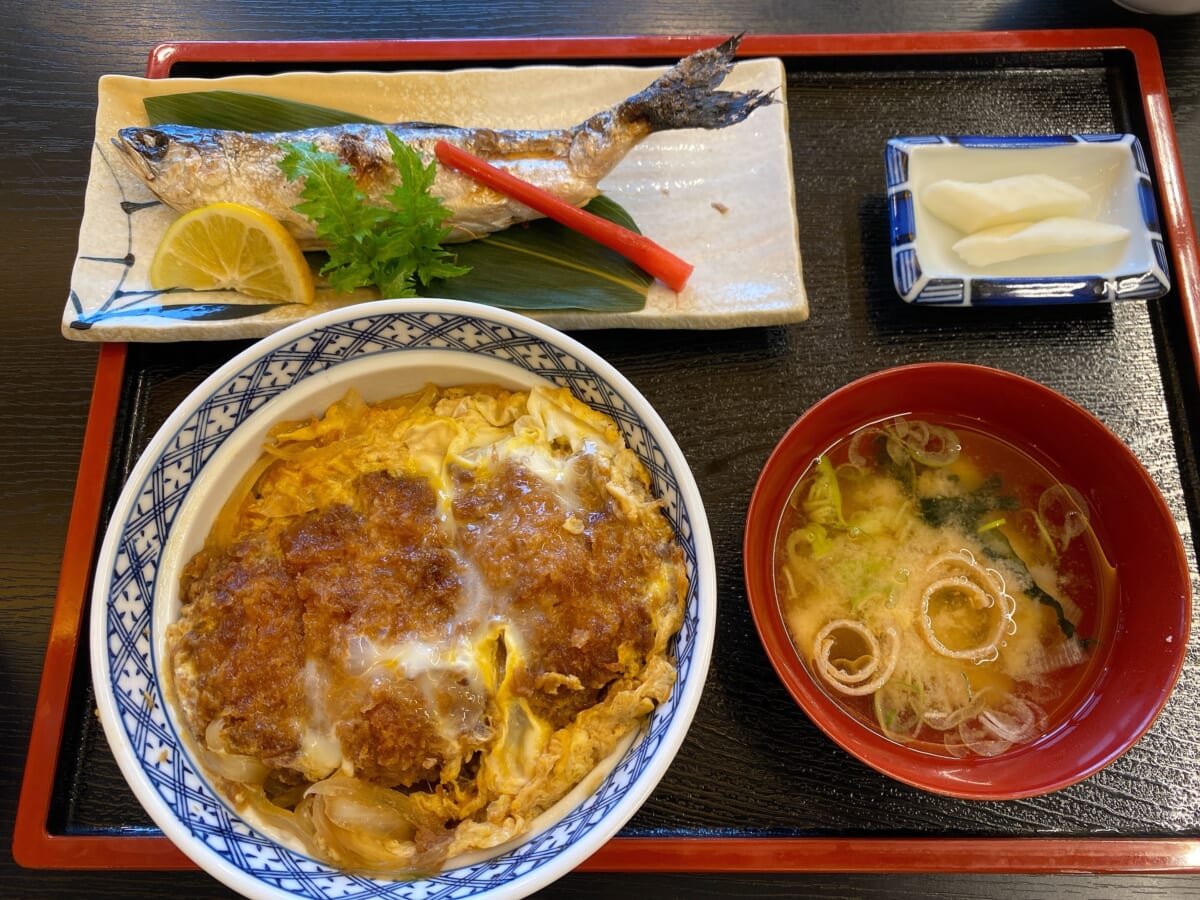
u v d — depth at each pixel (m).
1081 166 0.30
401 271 0.28
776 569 0.26
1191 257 0.30
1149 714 0.24
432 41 0.31
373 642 0.22
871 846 0.25
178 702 0.23
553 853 0.21
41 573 0.27
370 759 0.22
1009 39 0.31
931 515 0.27
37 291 0.30
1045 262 0.29
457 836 0.22
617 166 0.31
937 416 0.28
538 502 0.23
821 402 0.25
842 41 0.31
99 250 0.29
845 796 0.25
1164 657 0.24
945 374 0.26
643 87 0.31
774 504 0.27
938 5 0.33
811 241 0.30
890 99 0.31
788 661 0.25
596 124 0.29
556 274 0.29
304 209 0.27
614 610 0.23
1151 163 0.31
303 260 0.28
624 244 0.29
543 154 0.30
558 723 0.23
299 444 0.25
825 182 0.31
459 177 0.29
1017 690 0.26
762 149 0.30
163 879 0.25
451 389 0.26
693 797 0.25
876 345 0.29
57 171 0.31
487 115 0.31
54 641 0.26
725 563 0.27
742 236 0.30
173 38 0.32
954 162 0.30
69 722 0.26
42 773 0.25
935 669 0.26
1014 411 0.27
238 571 0.24
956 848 0.25
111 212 0.29
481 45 0.31
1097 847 0.25
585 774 0.23
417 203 0.28
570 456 0.24
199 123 0.30
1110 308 0.29
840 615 0.26
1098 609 0.26
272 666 0.22
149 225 0.30
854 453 0.27
